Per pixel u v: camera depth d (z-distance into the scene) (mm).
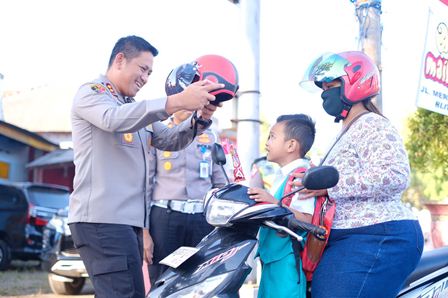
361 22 5039
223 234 2789
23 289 8633
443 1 6160
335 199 2820
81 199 3113
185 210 4316
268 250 2904
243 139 5699
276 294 2854
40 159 17156
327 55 3008
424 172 9398
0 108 18094
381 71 5023
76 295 8203
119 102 3217
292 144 3125
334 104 2961
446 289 3334
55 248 8266
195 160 4387
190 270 2680
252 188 2756
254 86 5723
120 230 3094
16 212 11078
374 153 2756
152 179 4395
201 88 2836
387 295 2770
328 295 2742
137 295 3117
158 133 3527
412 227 2805
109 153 3137
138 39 3289
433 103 6168
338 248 2805
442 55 6246
